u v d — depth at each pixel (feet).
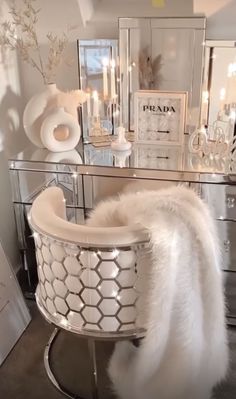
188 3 6.79
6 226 7.67
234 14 6.71
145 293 4.44
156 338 4.50
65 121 6.79
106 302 4.49
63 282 4.56
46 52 7.59
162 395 4.99
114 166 6.36
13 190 6.93
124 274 4.36
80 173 6.52
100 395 5.53
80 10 7.09
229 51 6.75
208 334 4.89
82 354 6.28
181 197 4.56
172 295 4.40
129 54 7.16
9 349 6.32
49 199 5.04
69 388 5.71
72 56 7.52
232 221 6.29
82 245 4.20
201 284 4.58
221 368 5.37
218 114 7.03
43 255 4.69
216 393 5.55
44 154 6.90
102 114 7.54
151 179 6.27
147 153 6.82
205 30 6.81
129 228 4.24
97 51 7.24
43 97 6.86
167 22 6.83
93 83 7.43
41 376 5.91
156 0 6.88
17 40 7.41
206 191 6.16
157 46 7.02
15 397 5.60
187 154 6.73
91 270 4.32
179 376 4.84
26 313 6.92
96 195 6.63
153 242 4.18
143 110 6.97
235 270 6.65
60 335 6.61
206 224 4.52
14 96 7.63
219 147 6.47
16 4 7.24
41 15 7.29
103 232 4.19
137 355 5.26
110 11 7.11
